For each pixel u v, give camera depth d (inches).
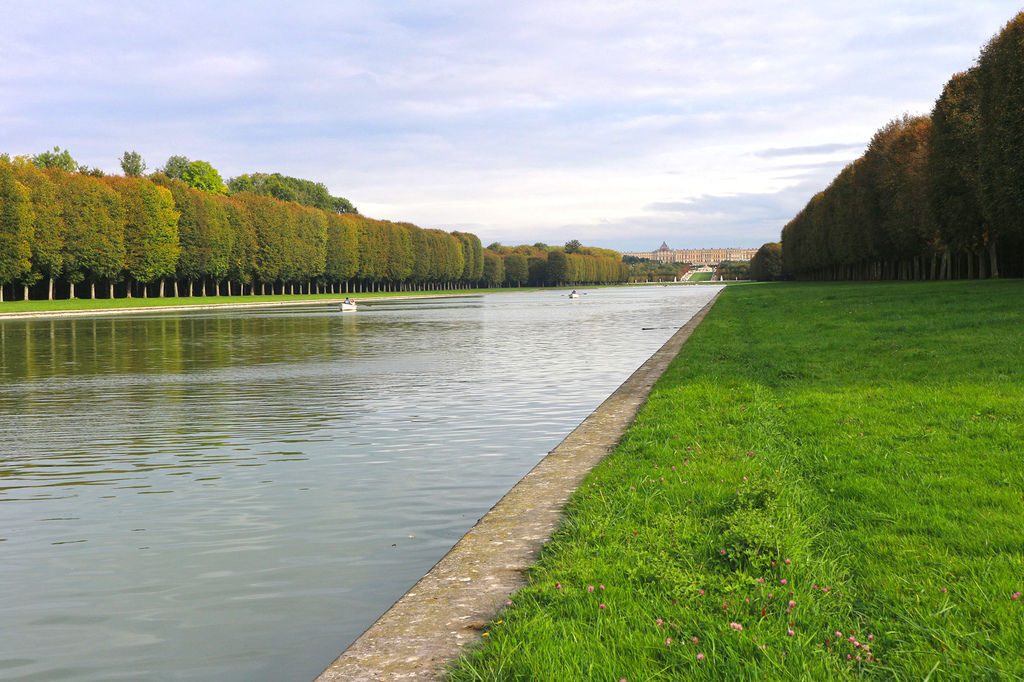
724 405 637.9
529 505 389.4
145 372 1181.1
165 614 302.7
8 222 3440.0
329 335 1995.6
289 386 1000.9
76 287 4650.6
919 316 1391.5
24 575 347.6
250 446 628.1
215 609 306.5
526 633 229.6
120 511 448.5
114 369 1227.2
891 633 223.0
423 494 475.2
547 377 1061.1
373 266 6658.5
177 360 1366.9
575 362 1249.4
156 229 4249.5
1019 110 2028.8
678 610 240.2
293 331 2176.4
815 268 5836.6
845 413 571.5
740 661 208.8
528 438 650.8
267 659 264.5
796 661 207.3
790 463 432.1
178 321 2778.1
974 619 229.9
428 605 268.4
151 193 4232.3
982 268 2829.7
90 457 593.9
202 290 4975.4
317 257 5757.9
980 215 2571.4
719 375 844.6
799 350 1051.3
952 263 3612.2
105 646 276.8
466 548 326.3
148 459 585.3
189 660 265.0
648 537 309.0
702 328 1627.7
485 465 553.0
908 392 639.8
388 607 305.4
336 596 317.1
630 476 417.7
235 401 876.0
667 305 3708.2
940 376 725.9
